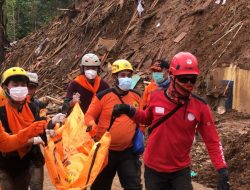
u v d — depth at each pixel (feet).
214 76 46.65
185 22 59.77
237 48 48.44
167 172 17.35
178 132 17.10
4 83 17.72
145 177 17.89
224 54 49.06
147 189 17.66
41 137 18.89
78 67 75.05
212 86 46.57
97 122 21.52
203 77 48.52
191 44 55.16
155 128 17.34
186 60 16.70
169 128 17.11
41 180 21.83
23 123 18.11
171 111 16.98
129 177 21.02
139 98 22.12
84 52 75.82
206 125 17.21
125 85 21.25
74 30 83.76
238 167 30.60
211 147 17.15
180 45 56.90
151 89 26.91
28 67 88.99
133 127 21.11
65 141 18.83
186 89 16.78
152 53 61.00
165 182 17.60
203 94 47.50
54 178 17.71
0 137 17.07
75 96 24.26
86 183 17.46
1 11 102.42
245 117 43.16
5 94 17.95
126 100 21.57
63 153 18.51
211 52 51.06
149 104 17.53
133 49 64.95
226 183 16.72
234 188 28.22
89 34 78.79
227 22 52.85
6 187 18.15
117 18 74.49
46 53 87.81
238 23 51.08
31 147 18.44
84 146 19.16
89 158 17.63
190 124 17.08
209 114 17.24
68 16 88.58
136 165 21.40
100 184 21.86
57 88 73.20
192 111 16.98
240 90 44.52
